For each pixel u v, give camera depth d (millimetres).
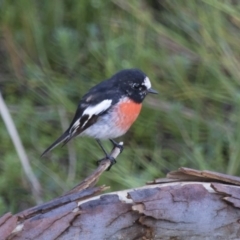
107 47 11719
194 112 11445
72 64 12031
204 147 11250
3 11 12461
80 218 5648
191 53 12148
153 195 5734
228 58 11422
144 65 11547
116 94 8961
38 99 12000
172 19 12344
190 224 5820
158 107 11453
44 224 5582
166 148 11359
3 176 10398
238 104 10688
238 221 5848
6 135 11141
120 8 12594
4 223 5539
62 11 12727
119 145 8758
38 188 10305
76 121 9047
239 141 10516
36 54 12445
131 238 5781
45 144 11305
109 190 10305
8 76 12469
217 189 5797
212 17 11484
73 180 10609
